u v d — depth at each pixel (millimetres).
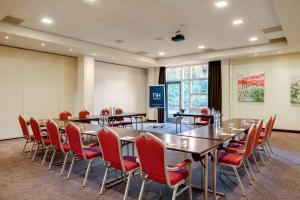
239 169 3943
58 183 3314
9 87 6621
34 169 3930
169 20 5172
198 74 10242
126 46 7773
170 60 9859
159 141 2154
